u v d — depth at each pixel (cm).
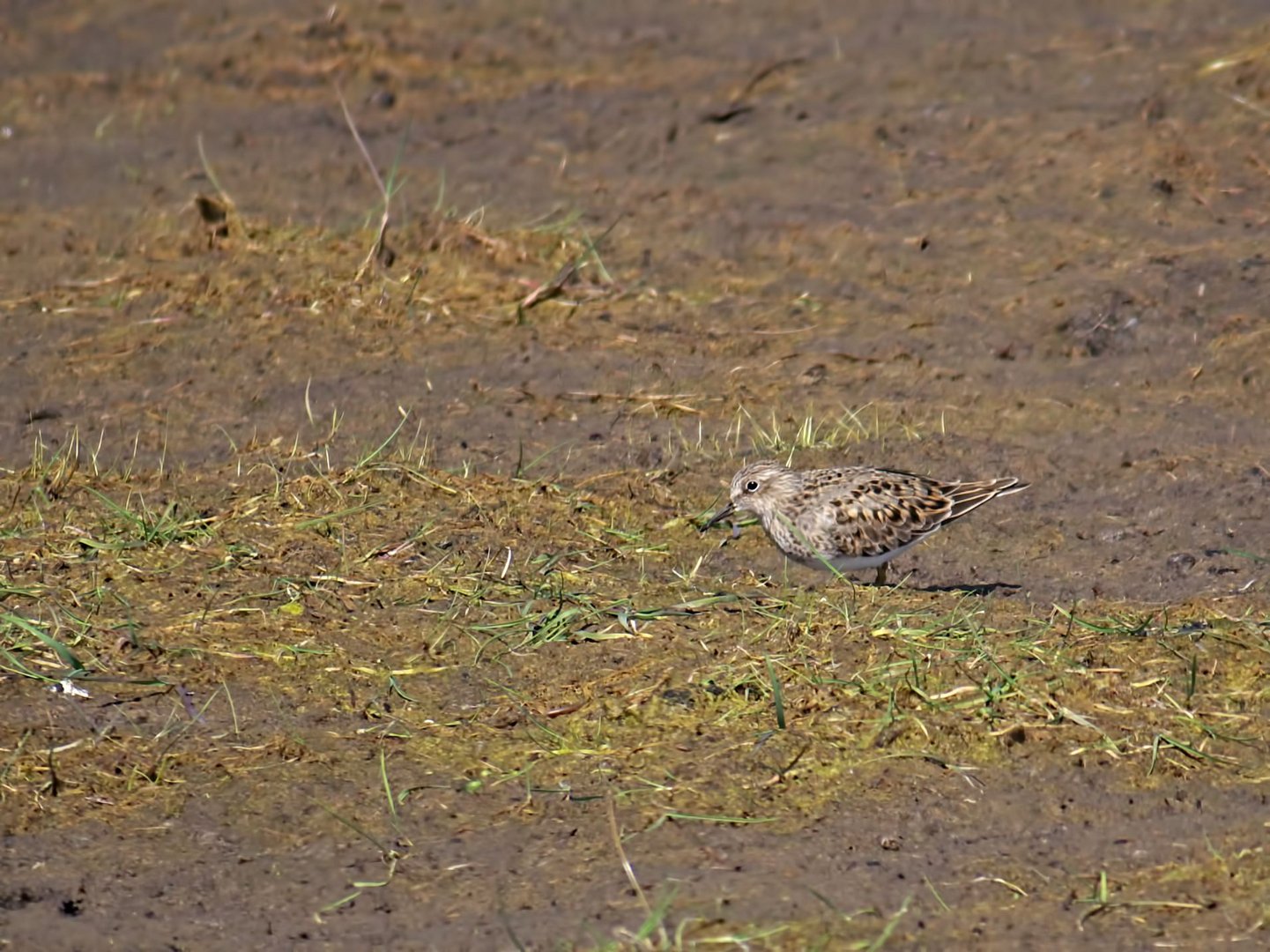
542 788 1037
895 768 1048
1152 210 1964
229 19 2786
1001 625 1211
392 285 1861
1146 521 1407
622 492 1447
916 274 1873
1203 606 1230
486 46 2655
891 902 920
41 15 2836
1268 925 895
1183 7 2638
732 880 941
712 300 1841
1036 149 2130
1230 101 2173
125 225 2030
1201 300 1764
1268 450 1515
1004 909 915
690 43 2655
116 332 1770
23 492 1422
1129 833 988
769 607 1244
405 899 934
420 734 1094
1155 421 1576
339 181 2164
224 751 1076
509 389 1652
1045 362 1702
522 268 1908
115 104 2470
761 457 1517
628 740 1082
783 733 1080
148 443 1539
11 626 1196
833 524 1321
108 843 989
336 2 2838
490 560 1314
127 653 1176
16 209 2088
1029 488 1469
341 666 1168
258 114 2423
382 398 1630
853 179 2112
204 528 1354
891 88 2377
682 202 2077
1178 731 1079
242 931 909
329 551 1322
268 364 1703
